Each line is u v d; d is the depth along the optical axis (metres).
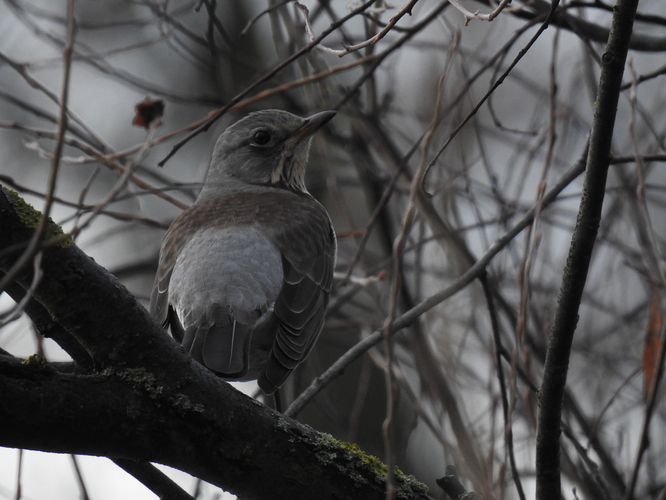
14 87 17.12
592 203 7.14
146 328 6.74
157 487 8.20
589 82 11.95
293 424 7.29
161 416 6.73
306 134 12.65
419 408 9.70
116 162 11.55
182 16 17.53
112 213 10.55
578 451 9.37
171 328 10.36
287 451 7.17
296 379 12.90
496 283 11.11
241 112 13.88
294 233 10.71
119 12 17.62
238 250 10.20
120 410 6.60
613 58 6.90
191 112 18.41
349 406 16.39
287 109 14.54
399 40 10.46
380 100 14.48
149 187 11.12
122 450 6.69
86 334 6.67
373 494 7.39
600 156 7.07
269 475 7.12
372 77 12.62
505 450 8.11
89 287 6.58
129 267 14.87
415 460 15.42
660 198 15.17
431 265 12.15
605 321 13.62
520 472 10.31
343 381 16.55
